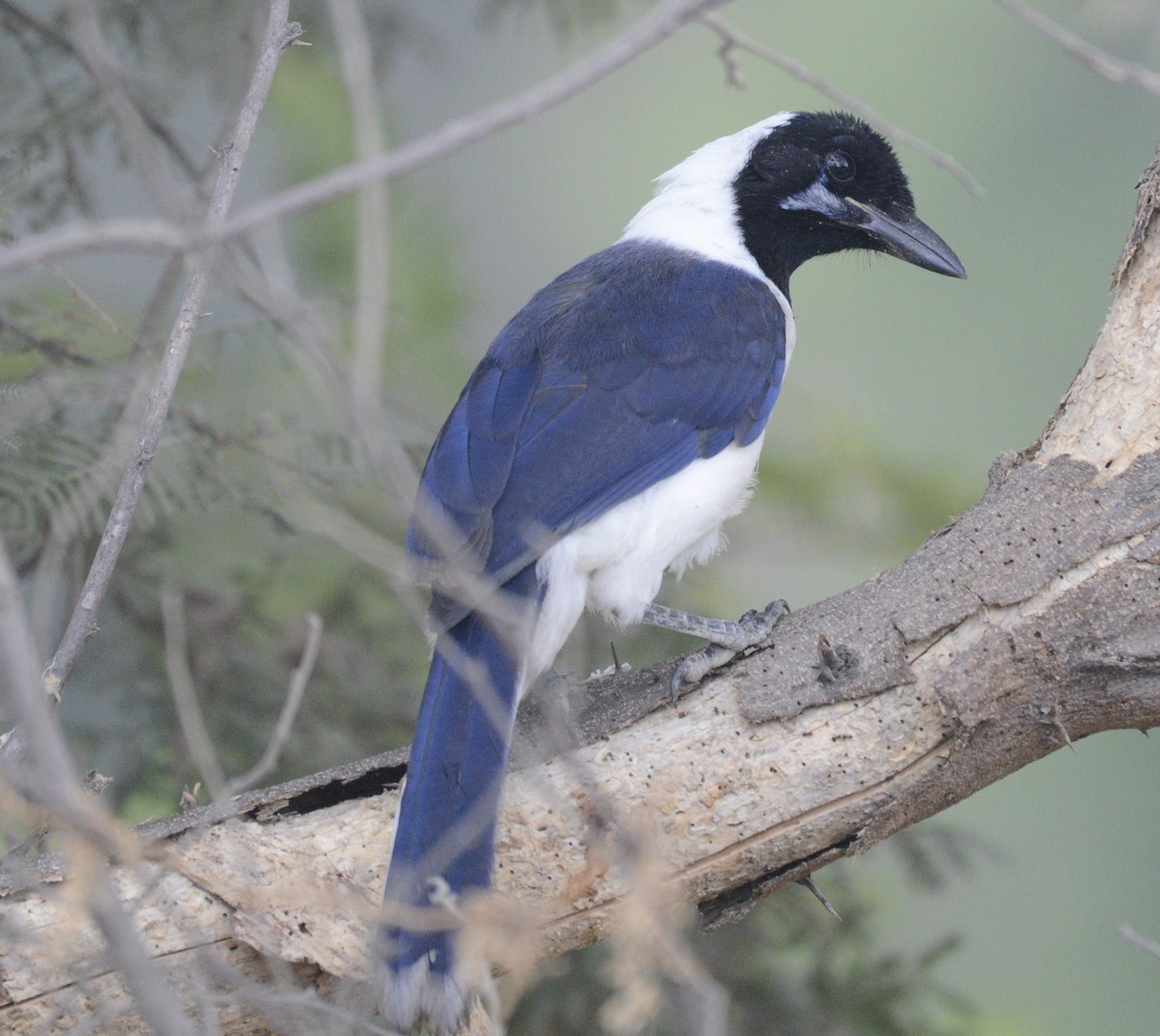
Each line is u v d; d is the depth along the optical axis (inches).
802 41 872.3
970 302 807.7
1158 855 762.8
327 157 520.4
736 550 521.7
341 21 222.4
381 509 478.3
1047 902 744.3
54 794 212.8
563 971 417.4
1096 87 843.4
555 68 747.4
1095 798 773.3
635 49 206.7
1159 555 327.6
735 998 438.3
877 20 870.4
